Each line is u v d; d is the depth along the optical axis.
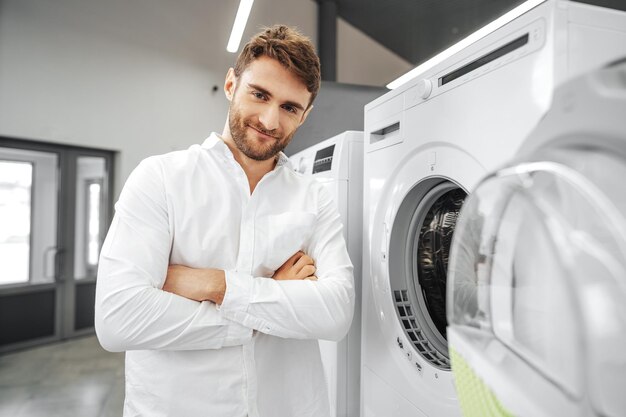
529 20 0.59
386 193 1.02
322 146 1.51
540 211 0.35
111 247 0.74
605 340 0.30
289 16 5.39
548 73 0.55
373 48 6.45
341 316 0.82
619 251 0.30
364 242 1.13
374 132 1.08
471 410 0.38
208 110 4.87
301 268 0.87
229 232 0.83
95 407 2.54
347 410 1.26
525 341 0.37
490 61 0.67
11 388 2.85
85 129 4.00
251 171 0.90
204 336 0.74
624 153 0.32
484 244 0.42
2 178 3.71
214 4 4.93
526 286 0.38
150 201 0.78
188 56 4.71
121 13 4.22
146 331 0.71
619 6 2.39
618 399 0.29
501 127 0.63
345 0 5.45
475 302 0.42
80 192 4.18
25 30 3.65
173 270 0.79
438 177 0.83
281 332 0.78
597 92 0.33
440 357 0.92
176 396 0.77
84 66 3.99
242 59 0.80
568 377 0.31
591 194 0.31
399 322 0.98
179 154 0.87
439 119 0.79
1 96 3.53
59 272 4.05
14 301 3.80
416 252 1.03
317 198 0.95
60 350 3.78
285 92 0.78
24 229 3.86
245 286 0.76
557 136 0.37
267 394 0.85
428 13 5.42
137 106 4.33
